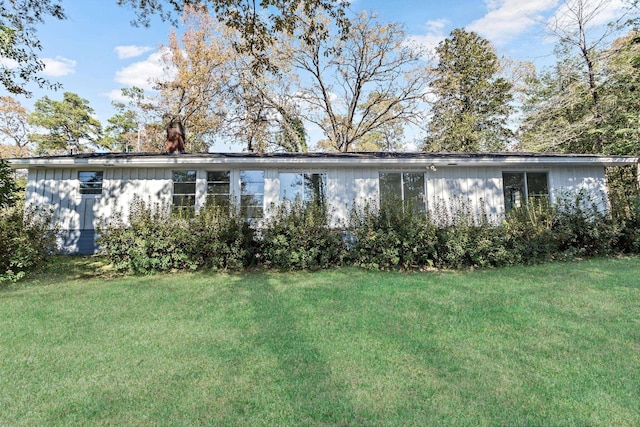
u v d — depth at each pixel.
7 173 6.87
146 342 3.48
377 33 21.03
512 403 2.35
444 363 2.94
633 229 8.53
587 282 5.72
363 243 7.64
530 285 5.65
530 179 10.43
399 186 10.19
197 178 10.12
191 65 23.17
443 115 25.55
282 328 3.85
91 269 7.76
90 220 9.93
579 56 15.73
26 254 6.77
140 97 26.67
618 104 15.48
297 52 21.22
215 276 6.96
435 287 5.68
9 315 4.41
